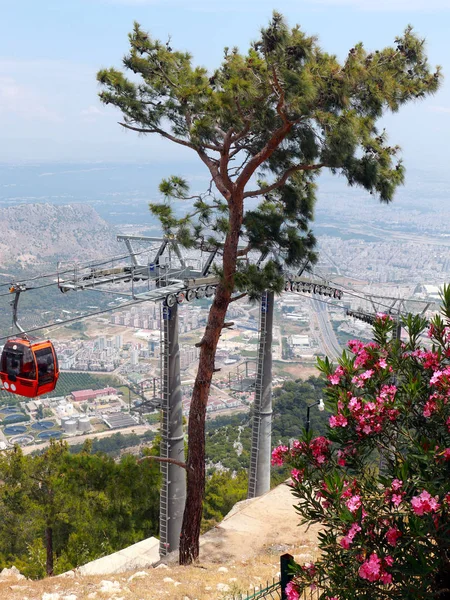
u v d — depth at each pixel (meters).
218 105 13.95
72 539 20.06
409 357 7.26
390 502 5.96
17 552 23.02
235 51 14.55
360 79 13.38
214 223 16.27
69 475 19.67
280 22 13.02
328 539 6.11
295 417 60.19
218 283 17.80
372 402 6.54
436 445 6.20
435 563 5.49
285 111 14.05
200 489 16.25
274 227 16.31
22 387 14.93
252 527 17.66
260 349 25.36
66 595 12.62
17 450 20.84
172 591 12.57
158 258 20.14
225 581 13.17
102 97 16.50
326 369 7.08
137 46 16.22
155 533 21.84
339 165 14.50
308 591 8.15
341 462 6.68
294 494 6.40
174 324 20.05
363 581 5.92
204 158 16.39
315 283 26.52
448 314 7.06
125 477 19.69
